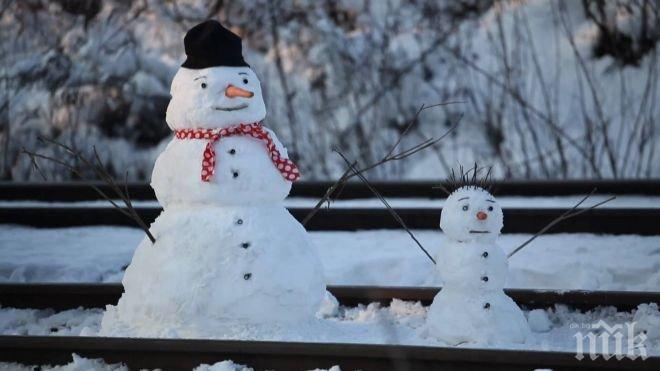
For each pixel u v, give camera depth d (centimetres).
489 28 5281
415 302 2702
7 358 2302
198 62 2277
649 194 3603
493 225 2275
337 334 2334
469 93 5106
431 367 2183
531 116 5000
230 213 2244
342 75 5206
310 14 5409
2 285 2773
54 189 3800
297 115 5162
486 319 2253
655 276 2761
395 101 5141
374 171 5000
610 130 4912
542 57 5166
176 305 2216
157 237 2278
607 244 3067
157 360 2241
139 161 5078
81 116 5166
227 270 2220
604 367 2134
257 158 2259
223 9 5466
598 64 5112
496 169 4878
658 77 4997
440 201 3628
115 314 2362
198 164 2245
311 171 5053
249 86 2281
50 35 5506
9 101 5244
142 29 5434
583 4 5266
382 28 5344
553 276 2819
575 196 3631
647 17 5094
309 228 3331
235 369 2206
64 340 2278
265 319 2250
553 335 2447
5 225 3509
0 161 5150
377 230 3297
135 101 5156
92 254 3134
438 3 5375
